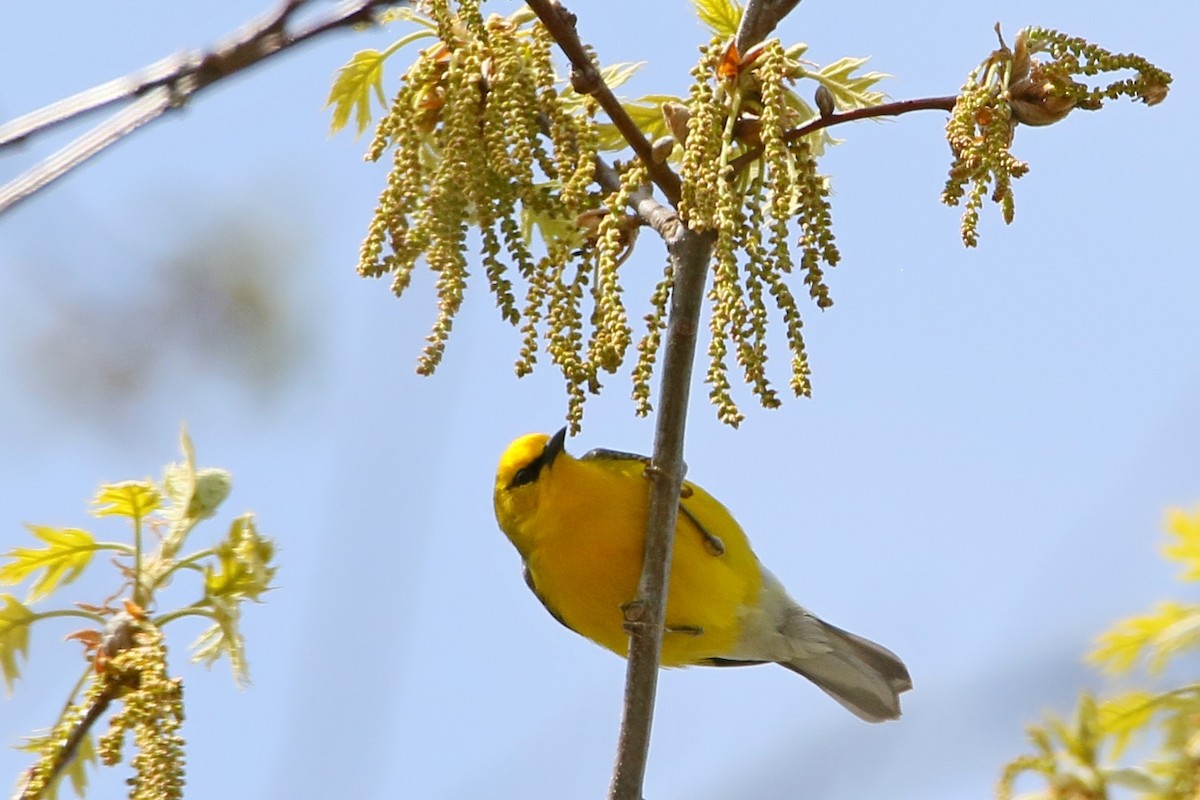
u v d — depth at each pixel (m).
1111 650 7.79
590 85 8.63
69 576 9.54
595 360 7.89
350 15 5.25
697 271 9.36
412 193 8.80
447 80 8.80
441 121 10.12
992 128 8.38
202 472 9.65
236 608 9.36
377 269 8.59
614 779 10.13
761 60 8.59
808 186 8.33
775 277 7.79
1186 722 7.23
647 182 9.66
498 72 8.48
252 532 9.53
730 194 7.77
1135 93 8.70
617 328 7.73
